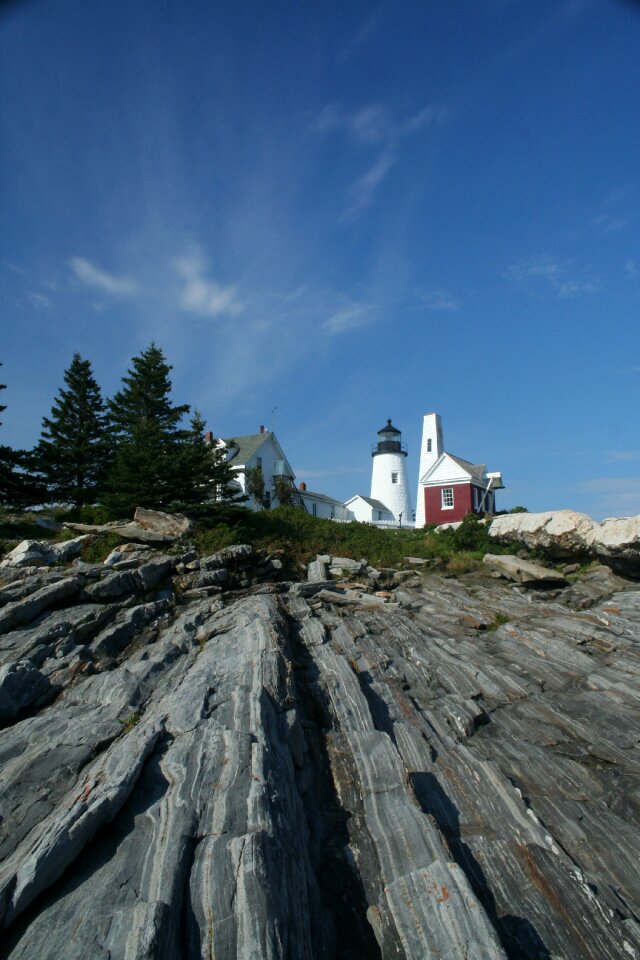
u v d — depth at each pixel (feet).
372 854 20.57
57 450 86.22
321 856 20.53
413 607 60.64
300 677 36.60
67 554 54.24
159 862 16.20
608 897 19.85
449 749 30.01
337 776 25.66
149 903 14.49
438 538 97.25
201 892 15.31
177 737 23.48
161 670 33.99
